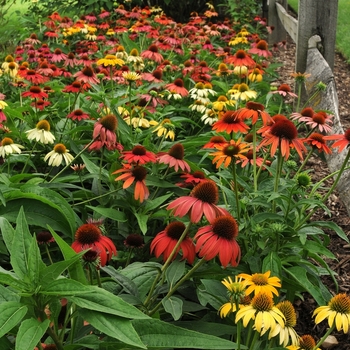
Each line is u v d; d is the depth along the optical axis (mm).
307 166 2350
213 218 1144
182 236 1171
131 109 2314
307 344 1131
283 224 1373
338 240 1885
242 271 1388
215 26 4086
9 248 1102
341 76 3475
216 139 1531
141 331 1047
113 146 1703
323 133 2338
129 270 1322
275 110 2758
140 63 2855
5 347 1039
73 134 2203
